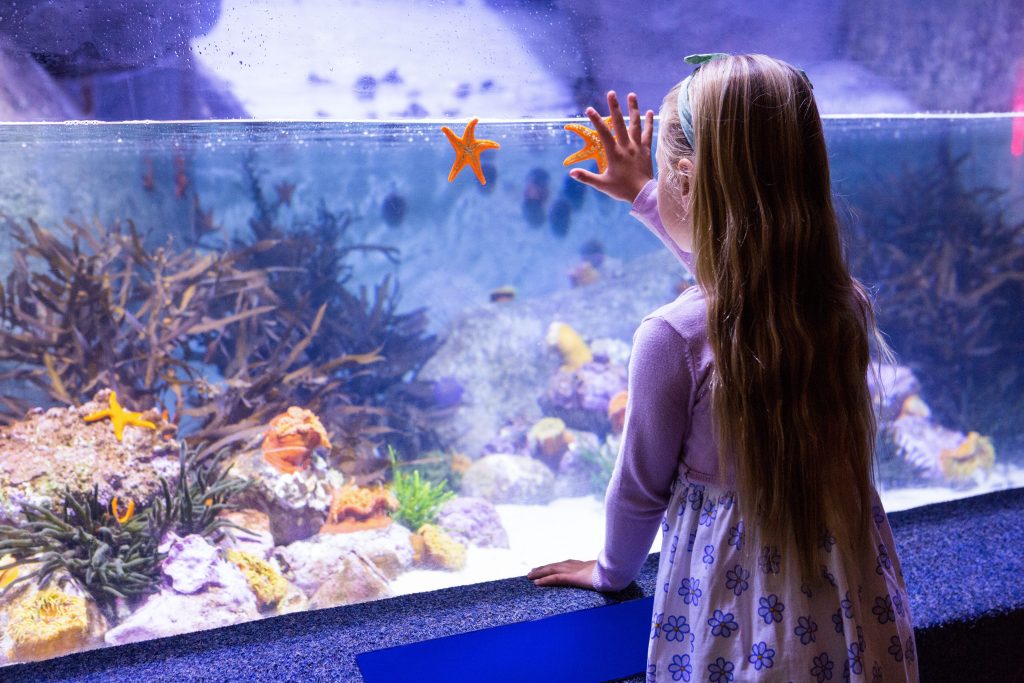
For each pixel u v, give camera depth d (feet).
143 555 7.11
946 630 5.97
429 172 14.17
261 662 5.44
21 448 7.89
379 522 8.84
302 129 6.63
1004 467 12.96
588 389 13.28
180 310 11.34
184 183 12.86
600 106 6.38
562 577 6.47
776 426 3.84
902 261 16.20
